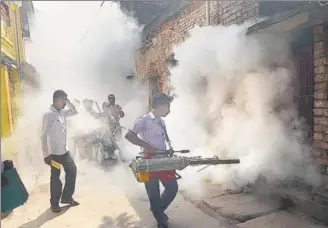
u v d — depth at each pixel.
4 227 4.12
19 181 3.65
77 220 4.30
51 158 4.63
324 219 3.71
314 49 3.93
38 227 4.10
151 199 3.86
